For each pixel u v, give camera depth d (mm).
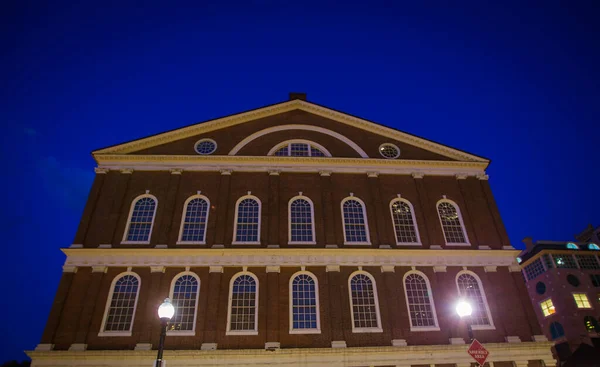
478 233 31188
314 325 25969
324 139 34531
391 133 35250
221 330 25312
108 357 23969
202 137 33719
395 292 27484
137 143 32500
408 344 26000
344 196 31484
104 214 29422
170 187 30656
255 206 30469
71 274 26609
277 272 27234
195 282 26828
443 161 33719
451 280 28562
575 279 53156
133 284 26656
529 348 26578
